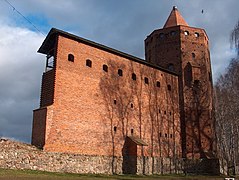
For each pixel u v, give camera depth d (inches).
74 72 986.1
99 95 1041.5
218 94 1519.4
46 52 1082.7
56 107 910.4
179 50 1450.5
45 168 851.4
